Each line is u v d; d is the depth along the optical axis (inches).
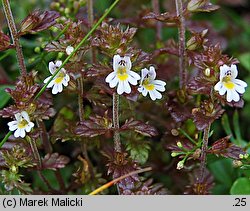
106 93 9.8
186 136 10.0
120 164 9.4
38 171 10.0
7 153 9.3
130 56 8.8
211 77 8.9
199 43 9.7
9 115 8.9
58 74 9.2
